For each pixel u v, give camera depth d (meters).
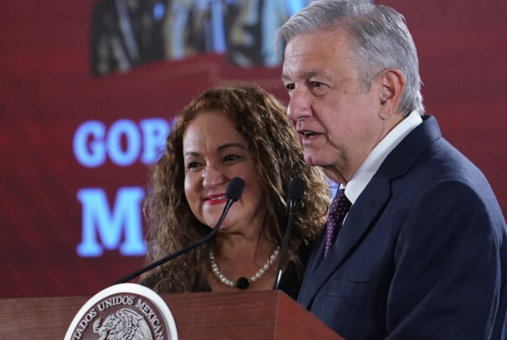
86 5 9.34
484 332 3.77
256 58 8.92
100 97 9.24
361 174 4.41
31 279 9.24
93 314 3.64
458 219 3.90
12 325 3.78
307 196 5.43
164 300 3.54
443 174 4.09
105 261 9.09
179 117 5.55
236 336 3.35
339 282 4.18
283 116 5.52
